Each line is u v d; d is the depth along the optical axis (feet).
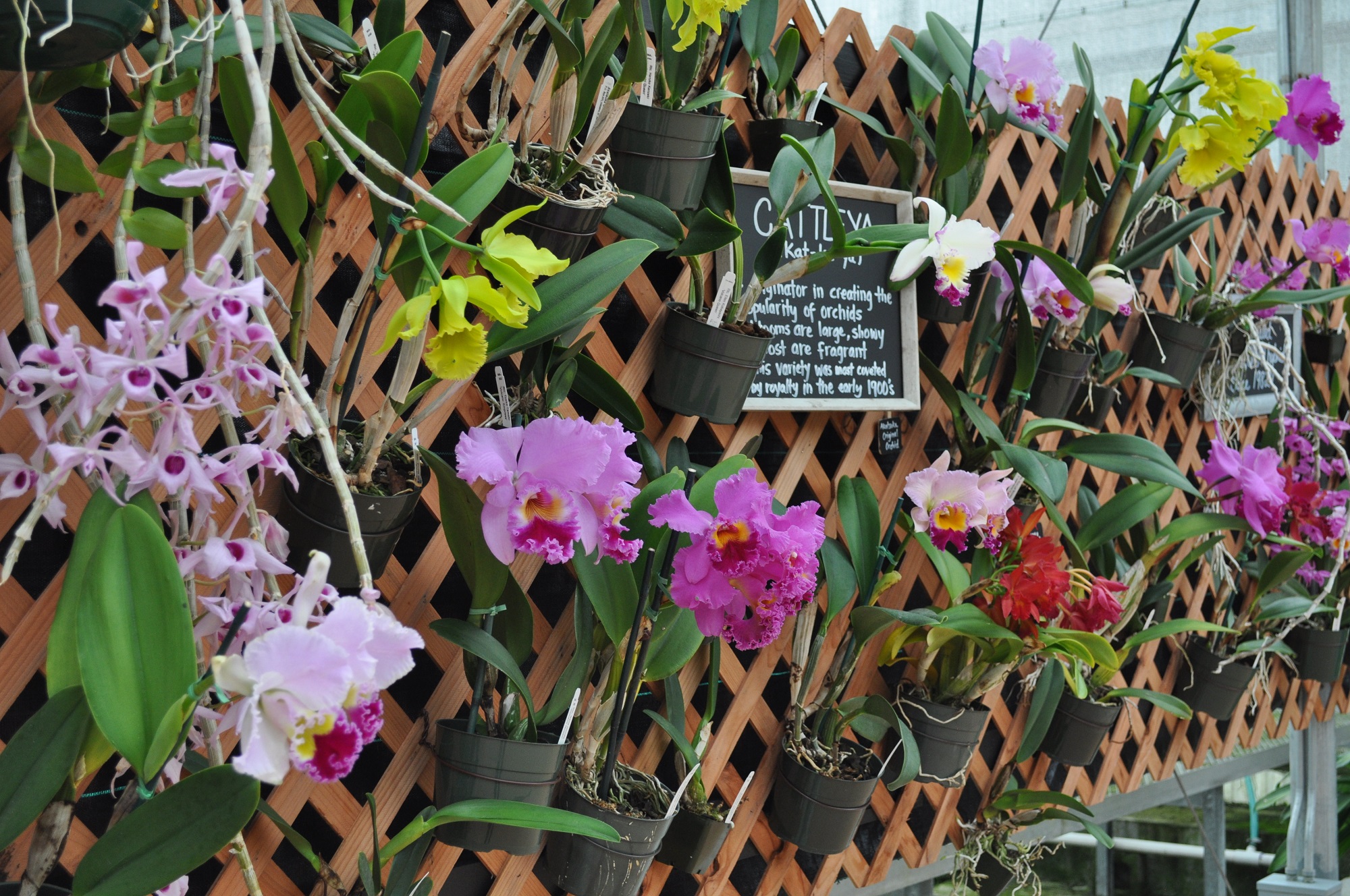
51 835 2.74
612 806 4.32
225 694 2.41
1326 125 6.56
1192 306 7.48
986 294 5.98
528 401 4.32
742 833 5.44
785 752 5.36
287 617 2.75
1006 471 5.63
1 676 3.41
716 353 4.65
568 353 4.23
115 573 2.52
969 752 5.91
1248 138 5.74
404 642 2.57
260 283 2.45
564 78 3.92
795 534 4.23
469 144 4.31
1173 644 7.92
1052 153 6.70
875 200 5.77
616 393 4.53
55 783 2.60
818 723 5.47
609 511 3.83
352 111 3.30
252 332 2.49
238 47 3.43
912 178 5.86
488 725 4.13
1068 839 13.47
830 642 5.75
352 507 2.64
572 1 3.84
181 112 3.66
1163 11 10.66
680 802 4.77
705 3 3.80
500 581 3.90
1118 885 13.24
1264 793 13.33
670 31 4.35
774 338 5.33
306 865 4.23
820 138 4.91
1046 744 6.77
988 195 6.28
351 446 3.77
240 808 2.53
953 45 5.85
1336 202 9.54
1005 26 10.14
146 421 3.44
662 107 4.41
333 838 4.27
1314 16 8.55
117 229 2.88
